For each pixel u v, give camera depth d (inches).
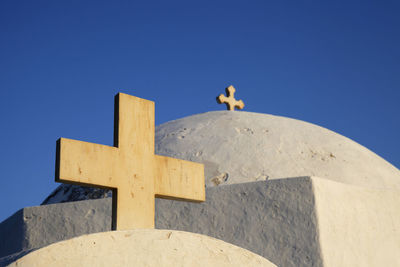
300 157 306.2
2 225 294.4
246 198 249.0
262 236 238.4
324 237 229.9
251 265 135.9
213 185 287.4
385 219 256.7
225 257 132.6
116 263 115.0
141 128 136.3
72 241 111.5
